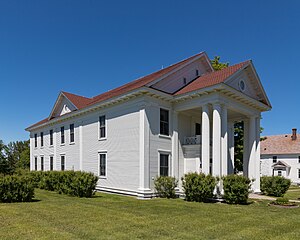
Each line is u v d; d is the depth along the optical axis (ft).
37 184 75.25
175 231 26.07
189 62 65.16
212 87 50.88
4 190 45.06
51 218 31.17
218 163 50.21
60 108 89.92
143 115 54.08
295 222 31.71
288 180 65.26
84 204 42.68
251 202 48.85
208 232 26.00
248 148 68.33
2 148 127.65
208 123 53.01
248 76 62.80
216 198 48.93
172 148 59.06
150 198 52.65
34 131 109.40
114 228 26.73
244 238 24.32
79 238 23.11
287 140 175.32
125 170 57.72
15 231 25.22
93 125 70.59
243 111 60.85
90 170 69.97
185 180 50.93
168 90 59.21
